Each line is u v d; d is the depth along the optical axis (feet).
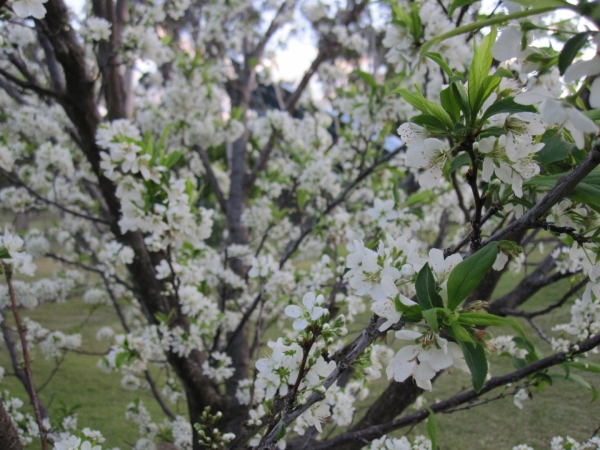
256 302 10.98
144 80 21.12
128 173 7.96
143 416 12.68
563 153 3.85
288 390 4.66
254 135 19.80
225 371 10.27
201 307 9.92
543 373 6.91
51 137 17.51
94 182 15.96
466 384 14.15
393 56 8.47
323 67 21.50
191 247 10.75
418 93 3.67
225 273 13.43
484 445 10.21
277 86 22.36
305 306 4.47
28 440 10.30
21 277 23.52
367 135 12.94
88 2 13.44
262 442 4.25
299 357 4.58
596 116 3.18
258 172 17.25
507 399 12.26
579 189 3.30
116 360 9.38
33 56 15.81
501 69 3.40
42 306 25.76
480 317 3.10
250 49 20.40
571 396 10.60
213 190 19.06
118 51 9.89
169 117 16.75
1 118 18.17
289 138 17.52
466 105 3.50
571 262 8.86
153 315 10.32
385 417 9.27
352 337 13.12
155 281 10.33
